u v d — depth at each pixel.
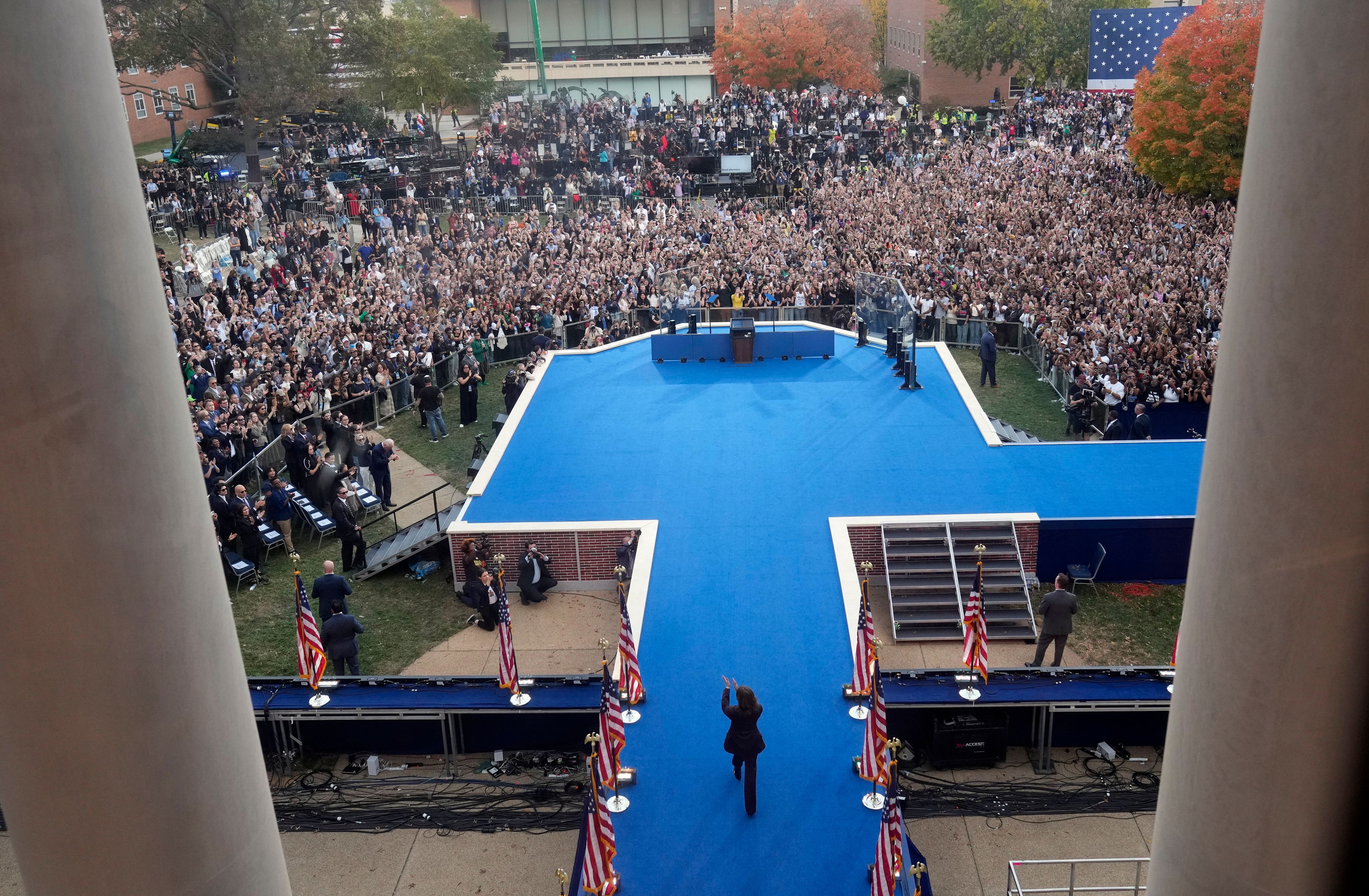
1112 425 26.50
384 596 22.45
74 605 5.26
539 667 19.48
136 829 5.72
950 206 50.09
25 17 4.68
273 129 66.69
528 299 37.00
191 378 29.59
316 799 16.42
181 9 58.50
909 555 20.97
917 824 15.38
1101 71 58.41
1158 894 6.43
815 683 17.08
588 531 21.86
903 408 27.50
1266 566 5.33
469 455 29.47
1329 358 4.92
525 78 105.88
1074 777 16.41
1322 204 4.80
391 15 77.88
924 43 93.25
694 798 14.70
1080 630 20.23
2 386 4.86
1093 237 43.78
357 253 46.44
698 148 63.91
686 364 31.61
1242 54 44.69
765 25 80.62
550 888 14.49
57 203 4.85
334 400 30.16
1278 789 5.61
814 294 38.06
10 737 5.54
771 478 23.89
